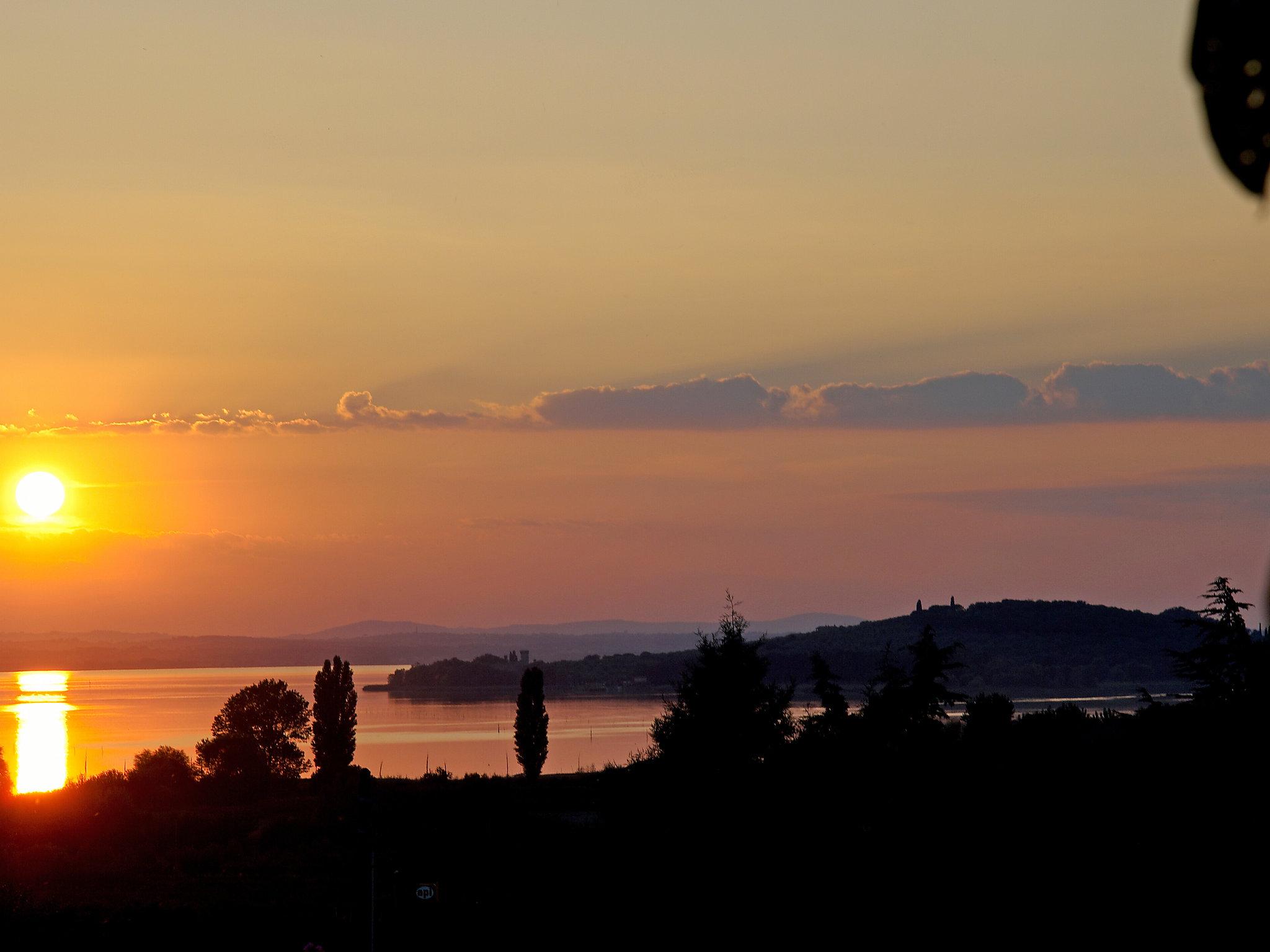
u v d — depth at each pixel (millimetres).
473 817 134125
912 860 68312
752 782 76438
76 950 83812
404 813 140375
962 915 61750
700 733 77438
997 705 80812
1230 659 69938
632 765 83812
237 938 85812
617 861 80375
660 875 74625
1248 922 53125
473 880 101688
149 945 84750
